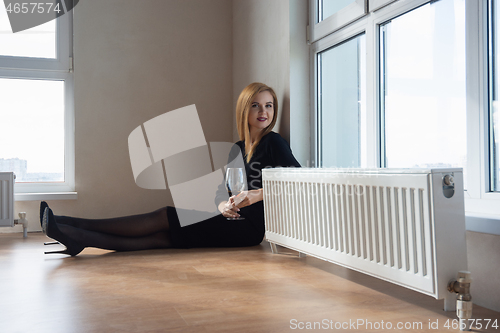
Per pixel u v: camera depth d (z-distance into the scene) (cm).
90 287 148
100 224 211
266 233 211
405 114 178
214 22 330
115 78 308
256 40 283
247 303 129
